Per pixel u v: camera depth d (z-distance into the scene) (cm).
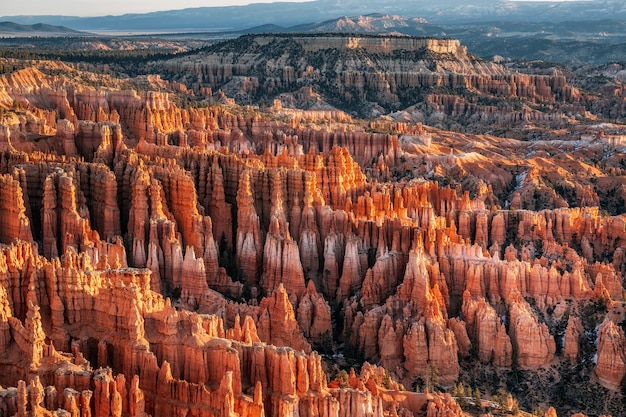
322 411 11381
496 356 16788
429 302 16812
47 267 11994
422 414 13050
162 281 17462
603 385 16350
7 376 10912
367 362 15012
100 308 11881
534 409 15838
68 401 10075
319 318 17212
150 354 11262
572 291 18288
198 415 10912
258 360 11488
